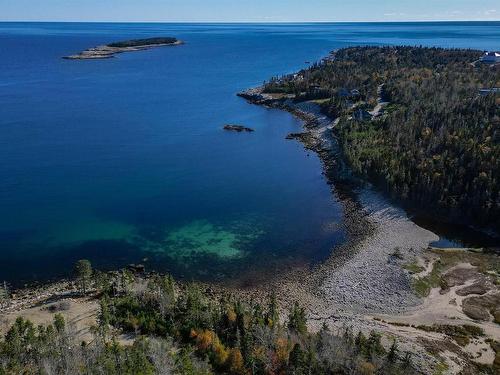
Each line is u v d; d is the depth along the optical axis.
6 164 150.50
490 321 79.19
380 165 133.75
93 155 162.25
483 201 113.31
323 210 124.25
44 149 166.50
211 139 185.25
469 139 136.50
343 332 75.00
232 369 64.06
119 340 70.81
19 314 77.81
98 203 125.00
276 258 101.75
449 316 80.81
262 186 140.00
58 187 134.12
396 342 71.12
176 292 88.25
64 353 62.34
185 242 107.25
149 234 110.25
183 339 71.94
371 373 60.72
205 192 134.88
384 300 86.50
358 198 129.88
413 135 150.75
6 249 101.81
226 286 91.81
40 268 95.44
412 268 95.19
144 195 131.38
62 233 109.00
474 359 68.38
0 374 58.19
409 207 122.94
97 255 100.75
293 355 61.62
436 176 121.62
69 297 84.19
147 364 60.06
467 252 102.25
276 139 186.00
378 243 106.50
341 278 93.81
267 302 86.44
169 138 185.12
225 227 114.81
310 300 87.56
